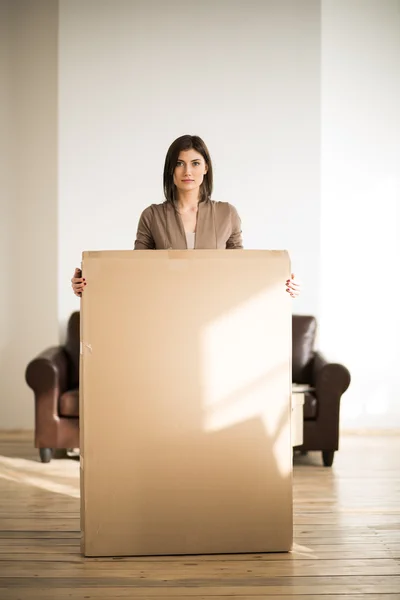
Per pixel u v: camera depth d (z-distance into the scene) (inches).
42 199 213.8
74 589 92.5
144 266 101.3
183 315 101.7
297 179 205.2
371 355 213.9
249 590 92.5
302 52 204.4
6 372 214.1
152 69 203.9
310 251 204.7
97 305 100.8
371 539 113.7
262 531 103.8
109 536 102.5
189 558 102.7
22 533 116.3
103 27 202.8
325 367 168.7
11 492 143.7
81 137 203.2
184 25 204.4
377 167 214.1
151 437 101.4
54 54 213.2
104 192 203.6
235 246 122.5
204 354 101.9
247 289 102.7
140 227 122.3
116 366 100.8
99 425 101.0
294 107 204.8
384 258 214.1
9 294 214.1
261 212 205.3
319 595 91.2
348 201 214.4
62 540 112.3
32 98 213.3
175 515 102.2
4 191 213.9
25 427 214.1
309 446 167.8
